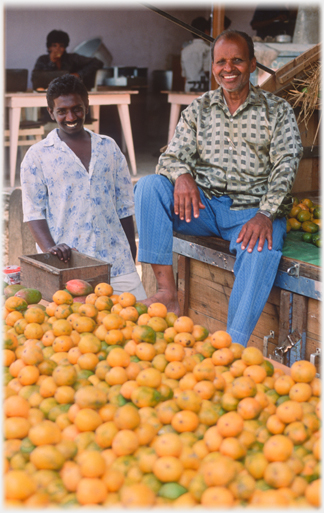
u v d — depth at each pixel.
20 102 6.30
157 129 11.41
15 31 9.80
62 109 2.96
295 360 2.45
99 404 1.45
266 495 1.15
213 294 2.95
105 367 1.64
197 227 2.87
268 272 2.41
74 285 2.25
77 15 10.36
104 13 10.65
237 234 2.69
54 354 1.78
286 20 6.86
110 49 10.96
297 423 1.38
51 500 1.20
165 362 1.71
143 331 1.79
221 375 1.65
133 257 3.39
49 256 2.64
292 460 1.28
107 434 1.35
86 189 3.03
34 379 1.61
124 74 10.20
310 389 1.53
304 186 3.99
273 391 1.59
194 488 1.20
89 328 1.89
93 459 1.22
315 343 2.39
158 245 2.64
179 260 3.11
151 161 8.63
